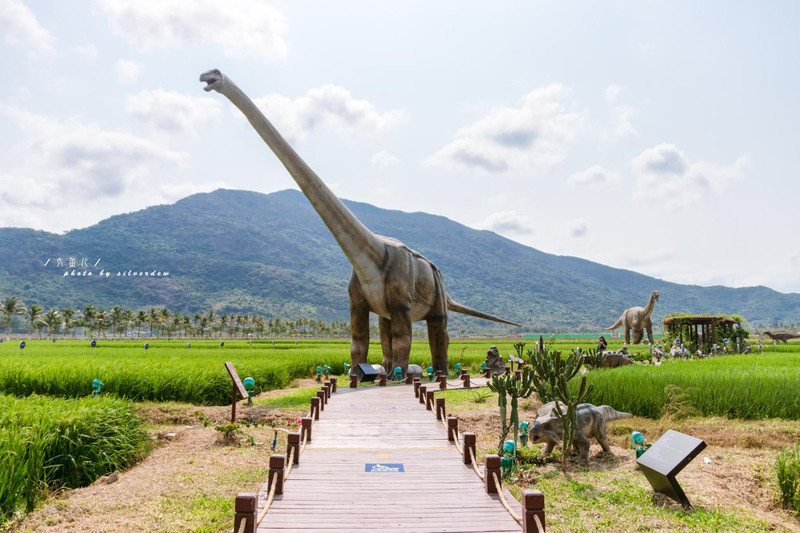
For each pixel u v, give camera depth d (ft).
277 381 80.28
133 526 25.77
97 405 38.93
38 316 388.37
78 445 34.06
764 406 48.88
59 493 31.48
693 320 131.95
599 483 31.45
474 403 58.39
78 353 124.67
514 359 94.48
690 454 26.94
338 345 221.46
